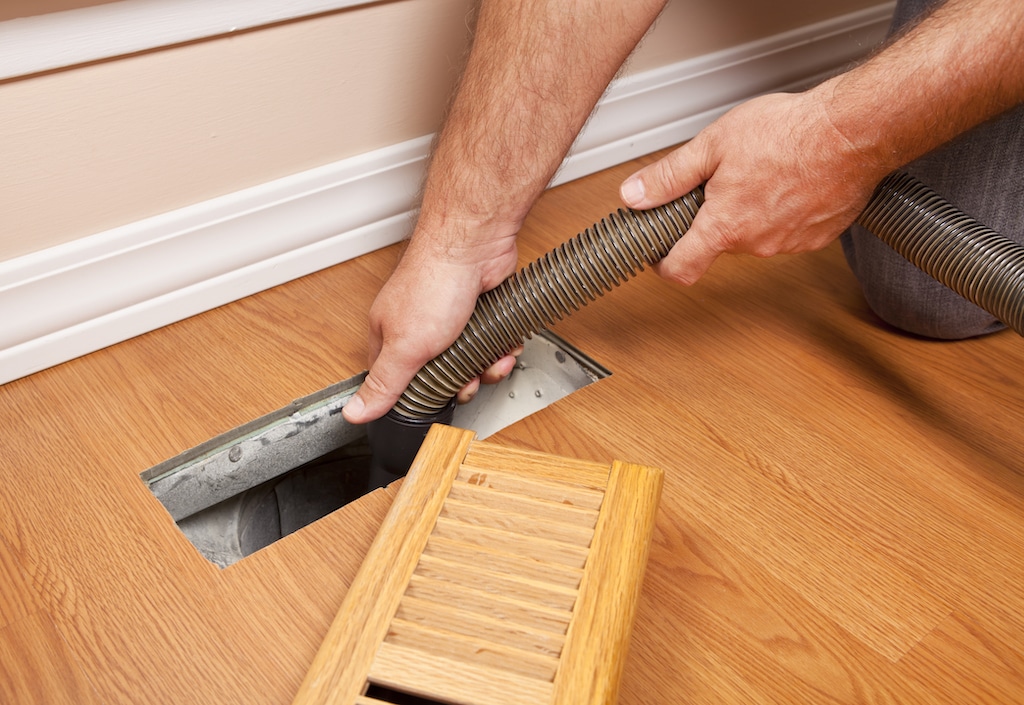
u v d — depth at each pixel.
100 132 0.91
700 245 0.85
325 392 0.97
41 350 0.96
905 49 0.73
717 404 0.98
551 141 0.84
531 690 0.57
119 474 0.86
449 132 0.88
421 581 0.64
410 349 0.86
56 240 0.94
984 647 0.74
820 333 1.09
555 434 0.93
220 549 0.98
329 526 0.82
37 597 0.74
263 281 1.10
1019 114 0.92
